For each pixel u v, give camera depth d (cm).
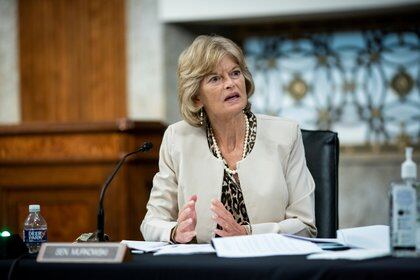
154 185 635
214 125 621
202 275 418
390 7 1257
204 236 605
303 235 584
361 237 493
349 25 1347
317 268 404
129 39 1351
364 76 1344
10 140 987
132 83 1351
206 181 612
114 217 952
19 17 1394
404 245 436
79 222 970
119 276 429
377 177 1307
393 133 1330
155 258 450
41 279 441
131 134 953
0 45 1397
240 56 597
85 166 963
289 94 1374
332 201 625
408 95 1326
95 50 1367
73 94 1375
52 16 1382
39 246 545
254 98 1387
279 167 607
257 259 434
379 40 1338
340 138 1348
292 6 1280
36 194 981
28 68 1391
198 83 600
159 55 1337
